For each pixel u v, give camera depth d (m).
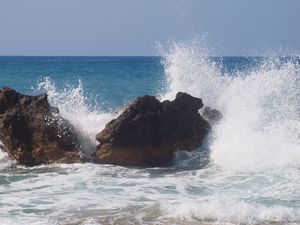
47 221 9.16
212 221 9.20
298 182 12.21
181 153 15.05
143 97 14.77
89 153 15.15
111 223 9.12
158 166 14.45
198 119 15.62
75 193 11.27
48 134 14.46
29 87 36.88
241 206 9.66
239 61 62.53
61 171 13.51
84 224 9.04
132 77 48.50
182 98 15.23
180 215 9.43
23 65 89.56
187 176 13.11
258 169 13.58
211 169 13.87
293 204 10.41
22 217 9.45
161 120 14.80
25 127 14.57
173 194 11.22
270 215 9.35
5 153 14.50
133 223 9.12
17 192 11.37
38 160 14.36
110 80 44.31
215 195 11.06
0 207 10.14
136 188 11.74
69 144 14.66
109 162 14.49
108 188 11.73
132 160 14.56
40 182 12.33
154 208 9.79
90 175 13.08
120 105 27.11
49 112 14.77
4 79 45.94
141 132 14.55
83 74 54.50
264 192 11.40
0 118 14.55
